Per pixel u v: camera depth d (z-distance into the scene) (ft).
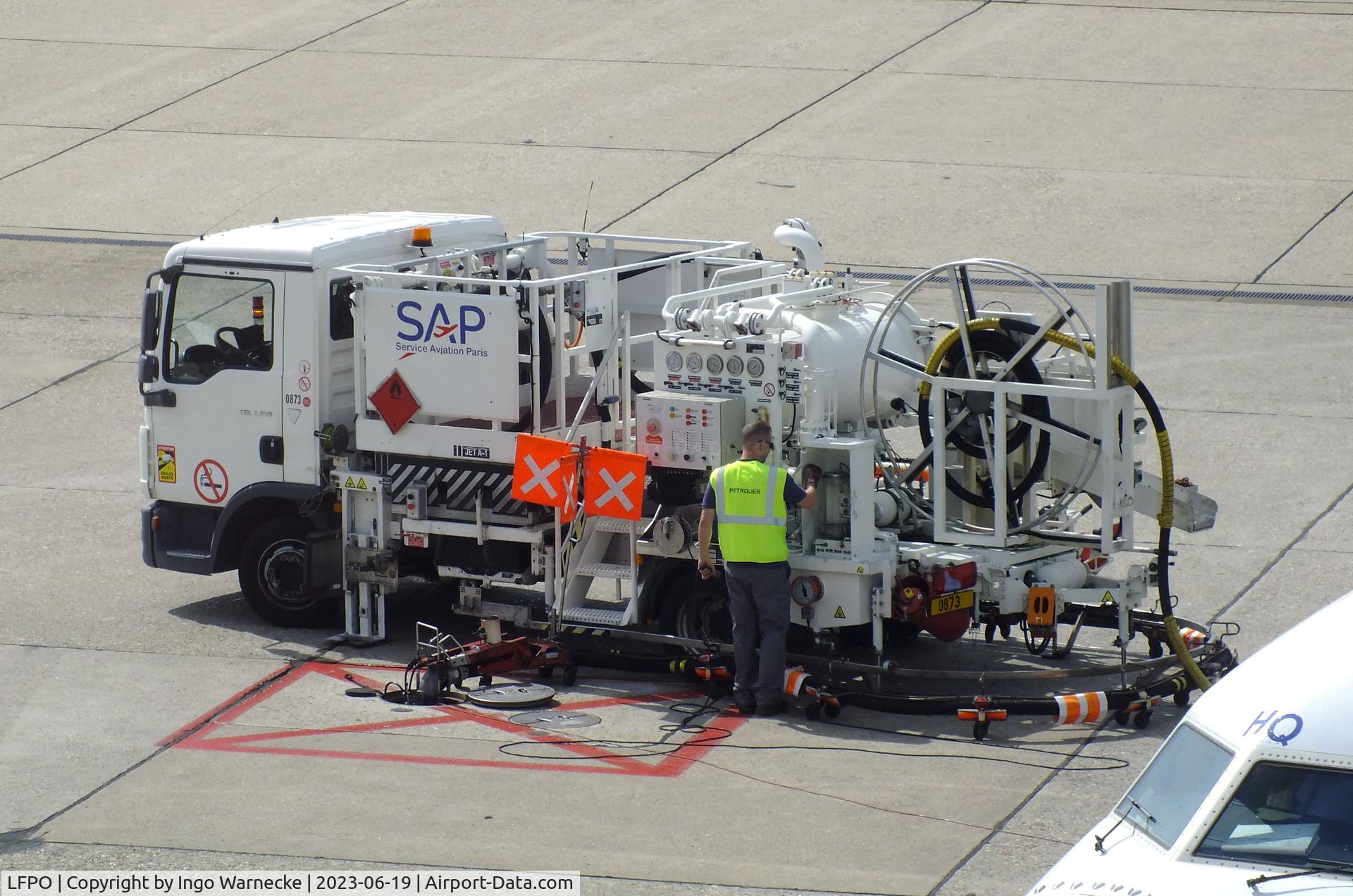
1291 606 128.88
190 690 115.55
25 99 317.22
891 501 116.57
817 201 253.44
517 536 119.14
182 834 91.66
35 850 89.61
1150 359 195.11
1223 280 221.66
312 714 111.14
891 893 83.46
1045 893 64.49
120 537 151.74
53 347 212.23
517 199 260.01
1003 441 110.73
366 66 327.26
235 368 127.13
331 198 265.34
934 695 112.88
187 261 127.85
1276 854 60.49
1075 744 104.68
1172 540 145.48
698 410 114.52
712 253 130.62
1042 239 236.63
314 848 89.51
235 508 127.95
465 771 100.89
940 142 275.39
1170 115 282.15
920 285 112.98
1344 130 271.49
